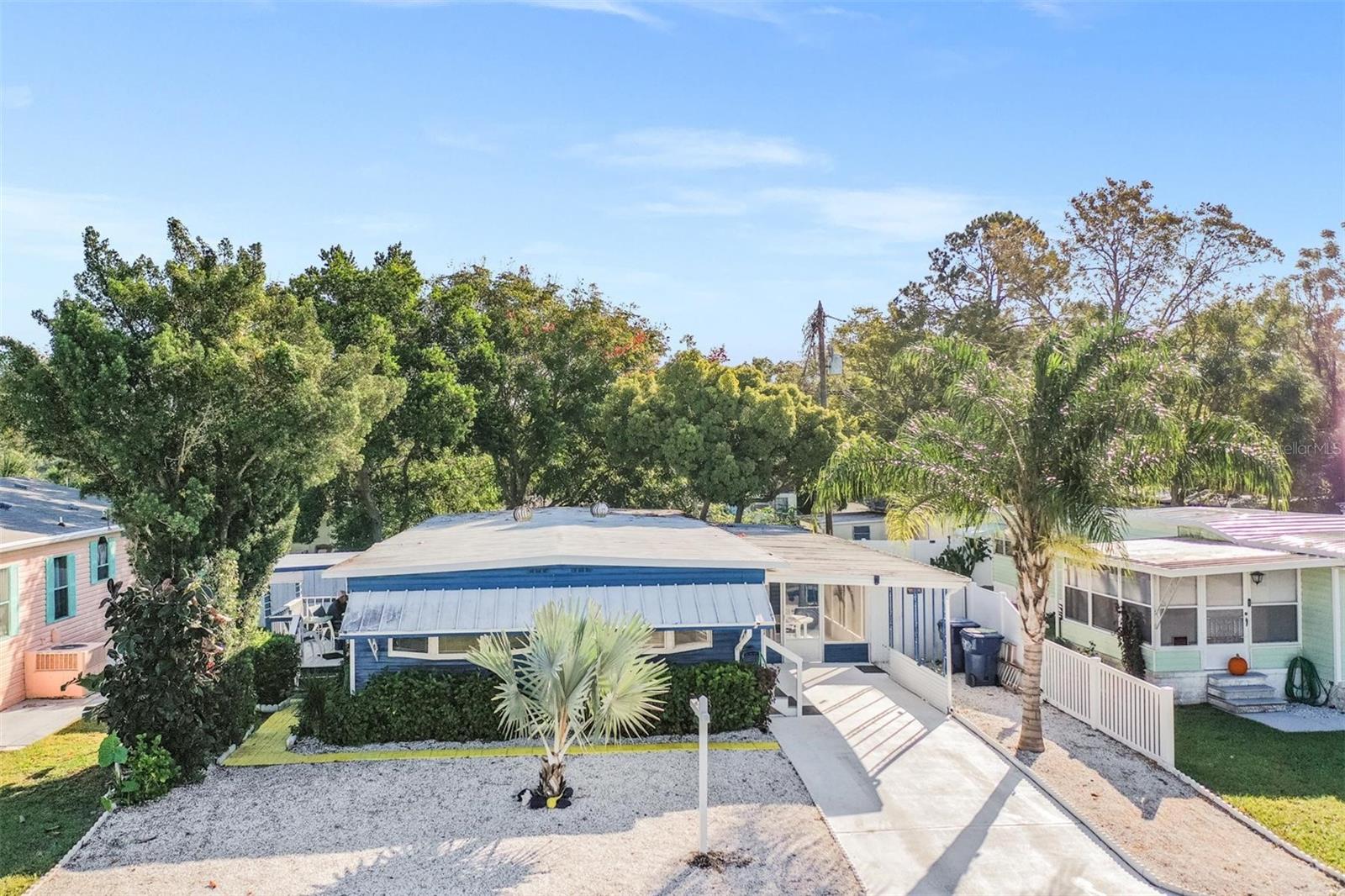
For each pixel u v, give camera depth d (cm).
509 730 1467
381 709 1492
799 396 3391
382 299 3045
